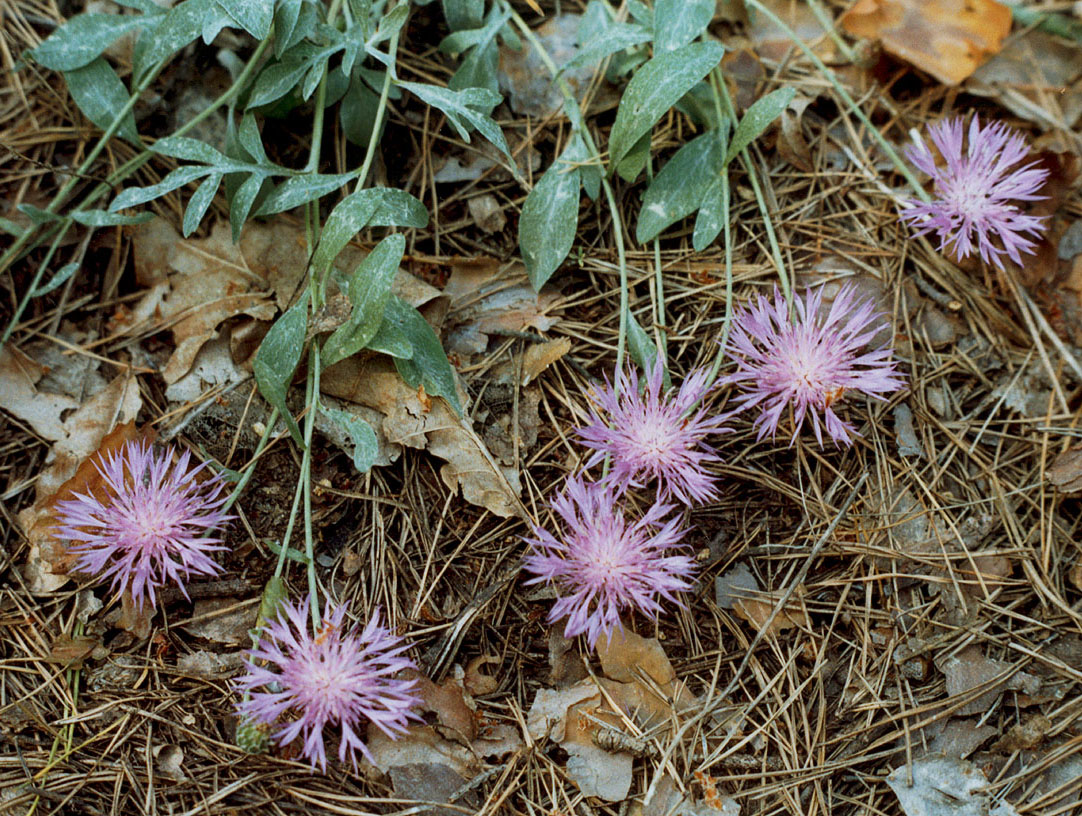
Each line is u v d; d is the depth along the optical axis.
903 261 0.45
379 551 0.42
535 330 0.44
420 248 0.45
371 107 0.45
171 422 0.43
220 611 0.41
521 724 0.40
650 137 0.44
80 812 0.39
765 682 0.41
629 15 0.47
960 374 0.45
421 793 0.39
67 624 0.41
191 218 0.42
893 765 0.41
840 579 0.42
